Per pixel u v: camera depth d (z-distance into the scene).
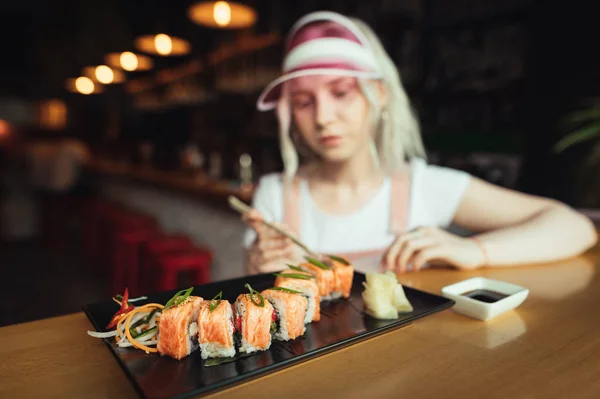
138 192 2.25
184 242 1.42
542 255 0.59
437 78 1.79
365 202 0.79
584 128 1.36
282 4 2.18
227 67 2.55
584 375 0.31
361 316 0.41
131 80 3.78
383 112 0.73
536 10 1.48
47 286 1.87
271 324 0.36
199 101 2.96
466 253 0.56
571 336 0.38
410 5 1.85
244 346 0.33
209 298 0.45
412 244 0.56
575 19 1.38
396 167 0.78
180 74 3.00
